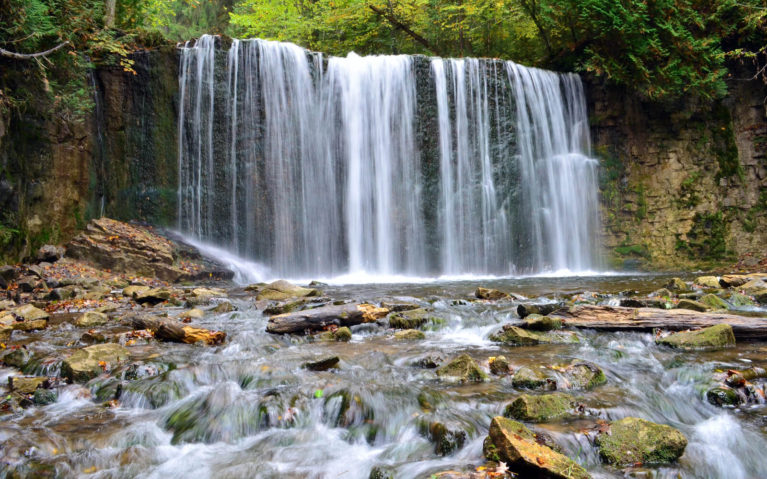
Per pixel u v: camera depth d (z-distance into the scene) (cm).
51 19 1309
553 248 1861
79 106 1359
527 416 423
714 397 482
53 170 1341
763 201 1803
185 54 1574
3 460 384
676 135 1859
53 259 1257
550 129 1891
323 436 432
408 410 449
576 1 1764
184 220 1564
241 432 441
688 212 1831
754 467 384
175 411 472
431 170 1786
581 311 751
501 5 2134
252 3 2491
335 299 1012
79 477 371
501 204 1823
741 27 1756
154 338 710
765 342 662
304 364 569
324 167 1702
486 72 1825
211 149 1595
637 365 574
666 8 1717
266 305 959
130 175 1523
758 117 1817
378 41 2455
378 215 1745
